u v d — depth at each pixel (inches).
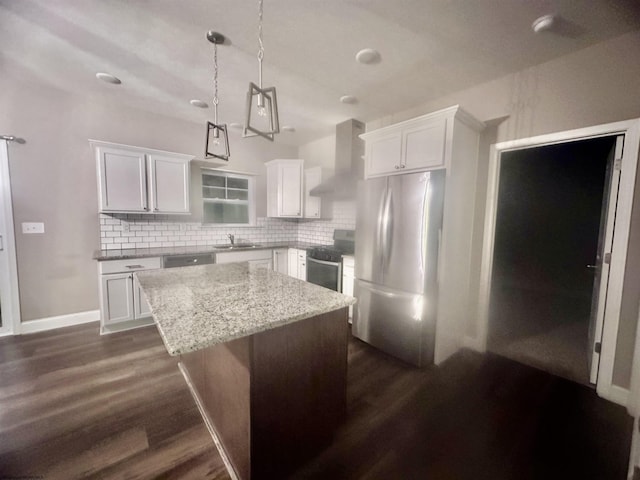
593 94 75.2
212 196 163.0
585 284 174.6
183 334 37.8
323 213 166.2
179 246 147.1
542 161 185.9
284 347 50.0
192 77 100.3
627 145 71.0
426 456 57.8
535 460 56.9
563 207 181.0
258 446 47.8
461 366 93.2
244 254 147.5
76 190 119.2
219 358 57.8
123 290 113.4
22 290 111.2
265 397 48.1
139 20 71.4
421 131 94.3
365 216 106.8
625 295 72.8
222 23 71.5
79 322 122.3
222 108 128.4
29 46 83.6
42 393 75.0
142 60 90.1
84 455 56.0
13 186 107.4
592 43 74.0
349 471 54.2
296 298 56.0
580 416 69.6
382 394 78.1
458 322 103.4
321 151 175.6
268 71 93.9
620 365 74.1
